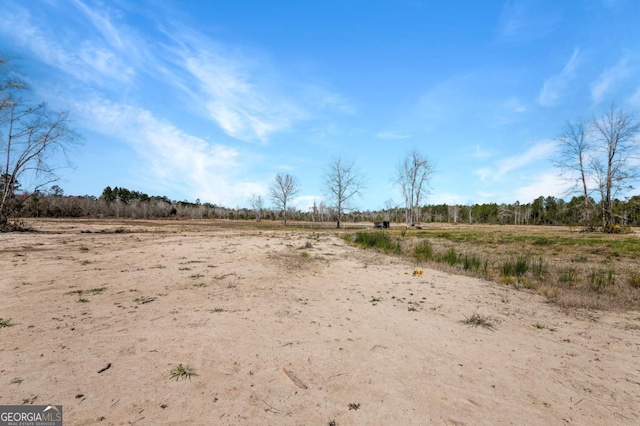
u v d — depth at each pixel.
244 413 2.91
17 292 6.36
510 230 36.78
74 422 2.64
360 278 9.43
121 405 2.92
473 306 6.92
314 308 6.27
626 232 27.34
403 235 26.20
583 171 29.59
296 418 2.89
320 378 3.62
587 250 16.52
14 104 19.52
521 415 3.10
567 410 3.22
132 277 8.02
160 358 3.86
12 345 4.01
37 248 12.28
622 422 3.05
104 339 4.33
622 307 7.21
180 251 12.66
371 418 2.95
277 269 10.12
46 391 3.06
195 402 3.03
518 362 4.28
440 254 14.73
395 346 4.63
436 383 3.64
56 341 4.19
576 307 7.14
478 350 4.62
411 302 7.05
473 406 3.22
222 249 13.76
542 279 10.02
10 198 20.72
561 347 4.85
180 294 6.75
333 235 27.00
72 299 6.04
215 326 4.98
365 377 3.70
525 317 6.29
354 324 5.48
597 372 4.07
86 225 30.11
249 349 4.24
